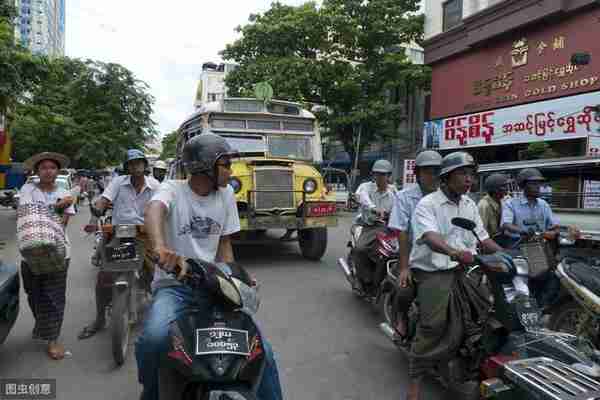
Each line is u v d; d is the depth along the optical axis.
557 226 4.91
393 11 22.28
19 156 25.77
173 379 2.25
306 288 6.82
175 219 2.69
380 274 5.28
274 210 8.10
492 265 2.94
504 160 15.74
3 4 12.38
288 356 4.39
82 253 9.64
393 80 22.27
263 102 9.08
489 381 2.71
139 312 5.03
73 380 3.84
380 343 4.74
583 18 12.77
